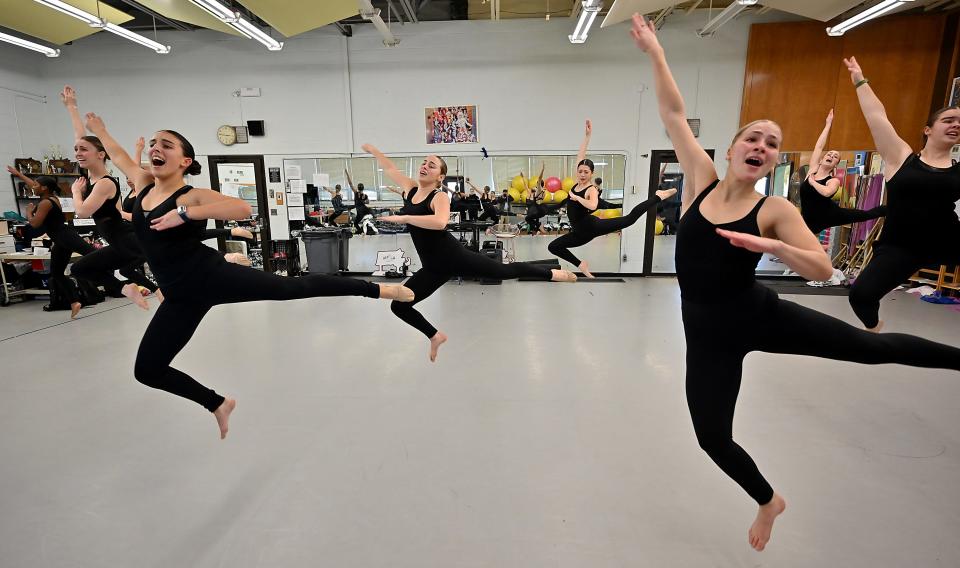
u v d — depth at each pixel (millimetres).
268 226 8258
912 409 2953
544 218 8148
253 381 3439
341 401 3100
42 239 6441
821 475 2268
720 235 1424
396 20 7633
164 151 1882
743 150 1435
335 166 8156
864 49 7094
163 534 1913
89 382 3459
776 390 3260
